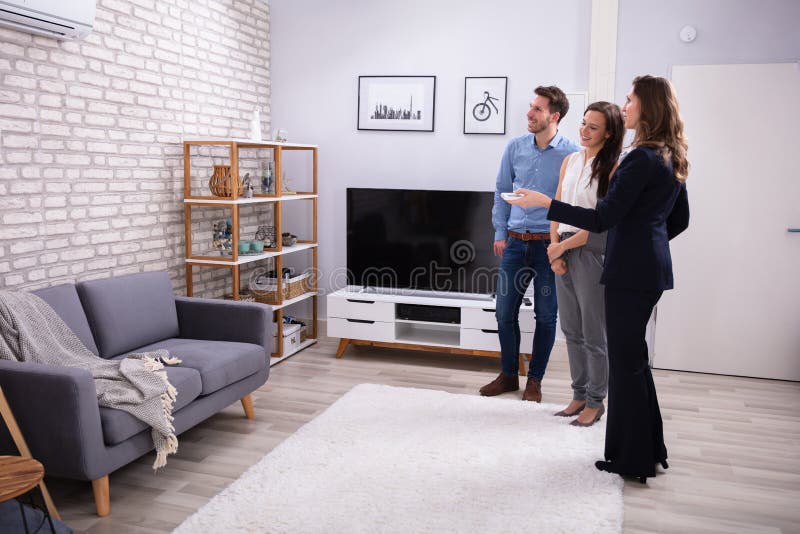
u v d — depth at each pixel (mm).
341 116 5008
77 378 2242
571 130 4457
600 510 2383
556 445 2963
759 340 4176
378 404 3488
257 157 4969
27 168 3010
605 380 3172
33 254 3066
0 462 1769
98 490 2363
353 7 4883
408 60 4801
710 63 4191
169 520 2348
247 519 2307
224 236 4086
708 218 4180
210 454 2916
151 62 3771
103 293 3109
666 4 4230
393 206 4637
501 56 4590
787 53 4059
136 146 3682
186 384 2723
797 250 4051
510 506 2406
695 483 2666
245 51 4770
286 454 2840
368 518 2314
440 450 2898
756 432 3236
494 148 4688
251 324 3367
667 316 4332
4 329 2570
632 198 2453
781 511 2443
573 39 4430
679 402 3689
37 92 3039
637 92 2555
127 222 3639
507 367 3783
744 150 4074
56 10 2887
